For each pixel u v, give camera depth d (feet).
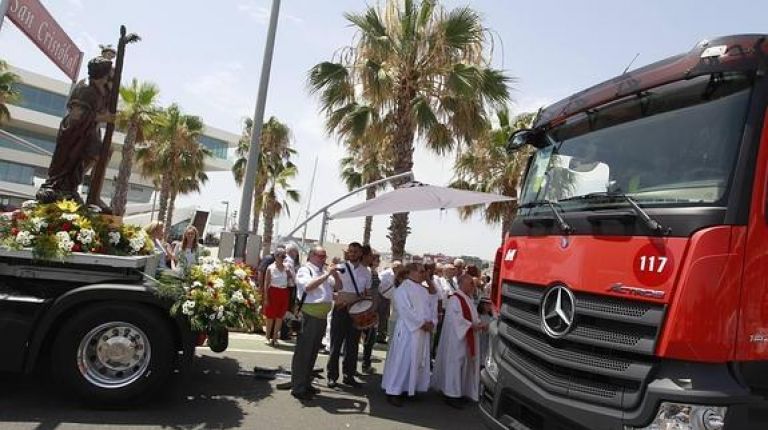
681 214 9.80
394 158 44.65
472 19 43.75
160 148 110.63
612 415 10.00
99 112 21.76
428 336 23.38
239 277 20.39
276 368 25.53
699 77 10.81
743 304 9.18
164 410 18.21
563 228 12.28
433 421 20.42
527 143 16.51
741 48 10.10
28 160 189.78
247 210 36.32
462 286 23.73
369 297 24.56
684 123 11.09
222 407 19.21
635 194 11.30
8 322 16.79
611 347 10.28
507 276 14.64
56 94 191.21
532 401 12.00
